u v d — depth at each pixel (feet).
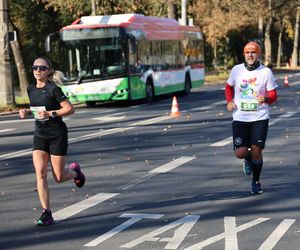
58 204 56.59
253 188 59.62
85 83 168.14
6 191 63.00
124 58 167.02
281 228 47.65
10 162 80.74
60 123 50.16
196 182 65.87
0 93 171.73
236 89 57.93
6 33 171.01
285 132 106.11
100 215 52.39
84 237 45.78
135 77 172.04
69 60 169.17
